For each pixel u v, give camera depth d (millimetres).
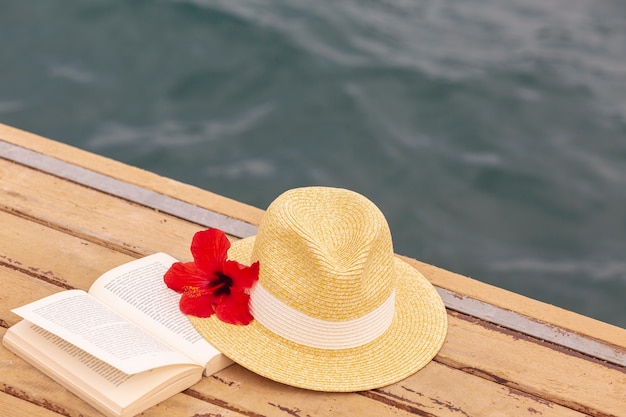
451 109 5859
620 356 2734
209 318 2557
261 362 2455
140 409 2320
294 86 5984
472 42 6566
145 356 2328
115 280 2664
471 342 2717
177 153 5340
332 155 5469
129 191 3232
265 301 2504
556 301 4609
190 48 6191
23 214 3045
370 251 2477
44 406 2350
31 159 3320
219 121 5652
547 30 6762
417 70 6176
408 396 2484
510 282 4695
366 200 2613
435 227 5016
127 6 6469
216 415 2363
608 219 5117
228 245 2559
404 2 7090
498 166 5414
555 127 5734
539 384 2596
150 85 5844
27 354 2438
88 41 6121
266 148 5477
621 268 4828
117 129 5465
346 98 5898
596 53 6484
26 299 2676
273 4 6812
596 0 7215
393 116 5773
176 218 3143
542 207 5176
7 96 5578
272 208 2549
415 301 2787
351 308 2475
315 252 2426
